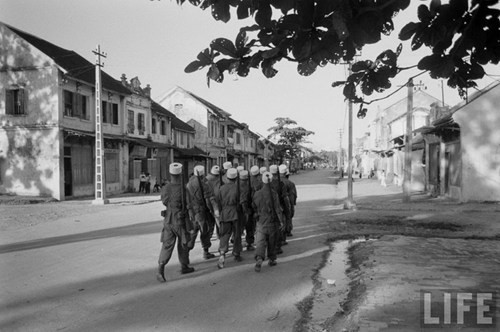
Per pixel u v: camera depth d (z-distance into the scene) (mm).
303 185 39250
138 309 5484
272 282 6793
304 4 2355
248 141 65062
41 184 22156
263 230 7613
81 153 24219
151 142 31719
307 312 5379
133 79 30375
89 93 24781
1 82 22531
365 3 2445
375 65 3240
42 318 5160
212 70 2814
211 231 8625
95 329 4809
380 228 12289
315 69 2762
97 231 12031
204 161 44250
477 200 19172
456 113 19266
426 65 3074
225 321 5062
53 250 9266
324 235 11266
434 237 10406
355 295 5859
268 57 2680
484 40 2986
